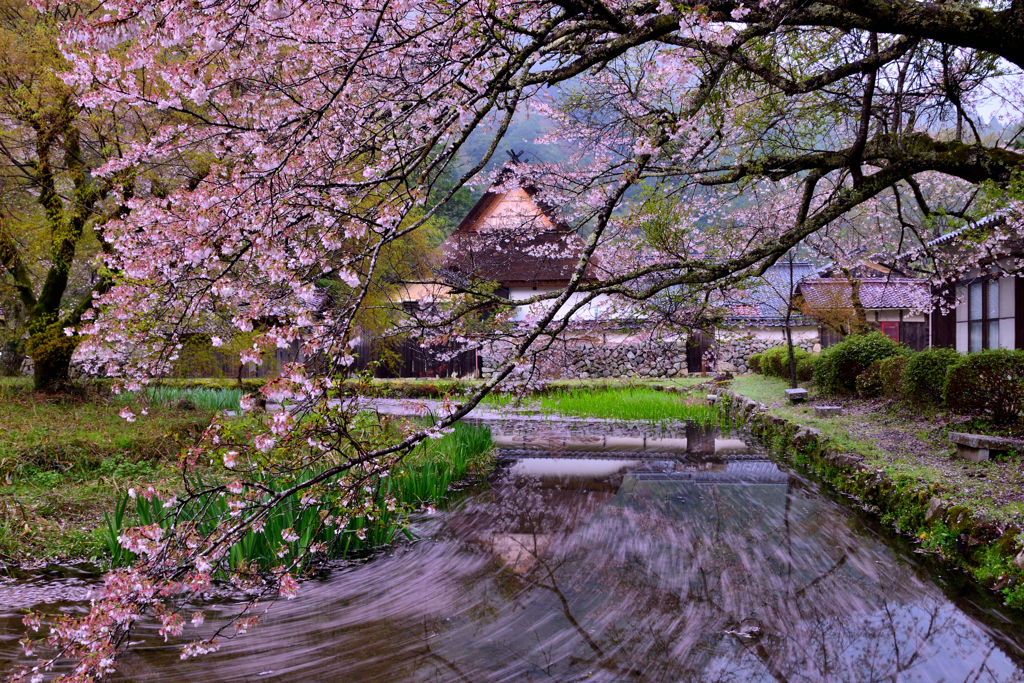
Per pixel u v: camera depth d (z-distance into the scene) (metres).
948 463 5.95
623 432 11.27
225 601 4.19
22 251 9.18
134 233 3.50
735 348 20.66
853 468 6.56
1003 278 9.45
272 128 3.87
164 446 7.43
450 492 7.11
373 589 4.37
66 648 2.36
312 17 3.48
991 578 4.02
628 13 3.53
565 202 6.78
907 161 4.82
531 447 9.95
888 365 9.76
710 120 5.71
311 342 2.61
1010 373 6.45
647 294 4.57
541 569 4.72
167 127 4.43
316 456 2.78
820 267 19.05
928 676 3.11
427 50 3.77
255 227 2.76
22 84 8.07
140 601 2.29
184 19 3.01
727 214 8.98
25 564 4.68
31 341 9.55
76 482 6.44
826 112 6.61
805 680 3.12
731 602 4.07
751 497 6.68
